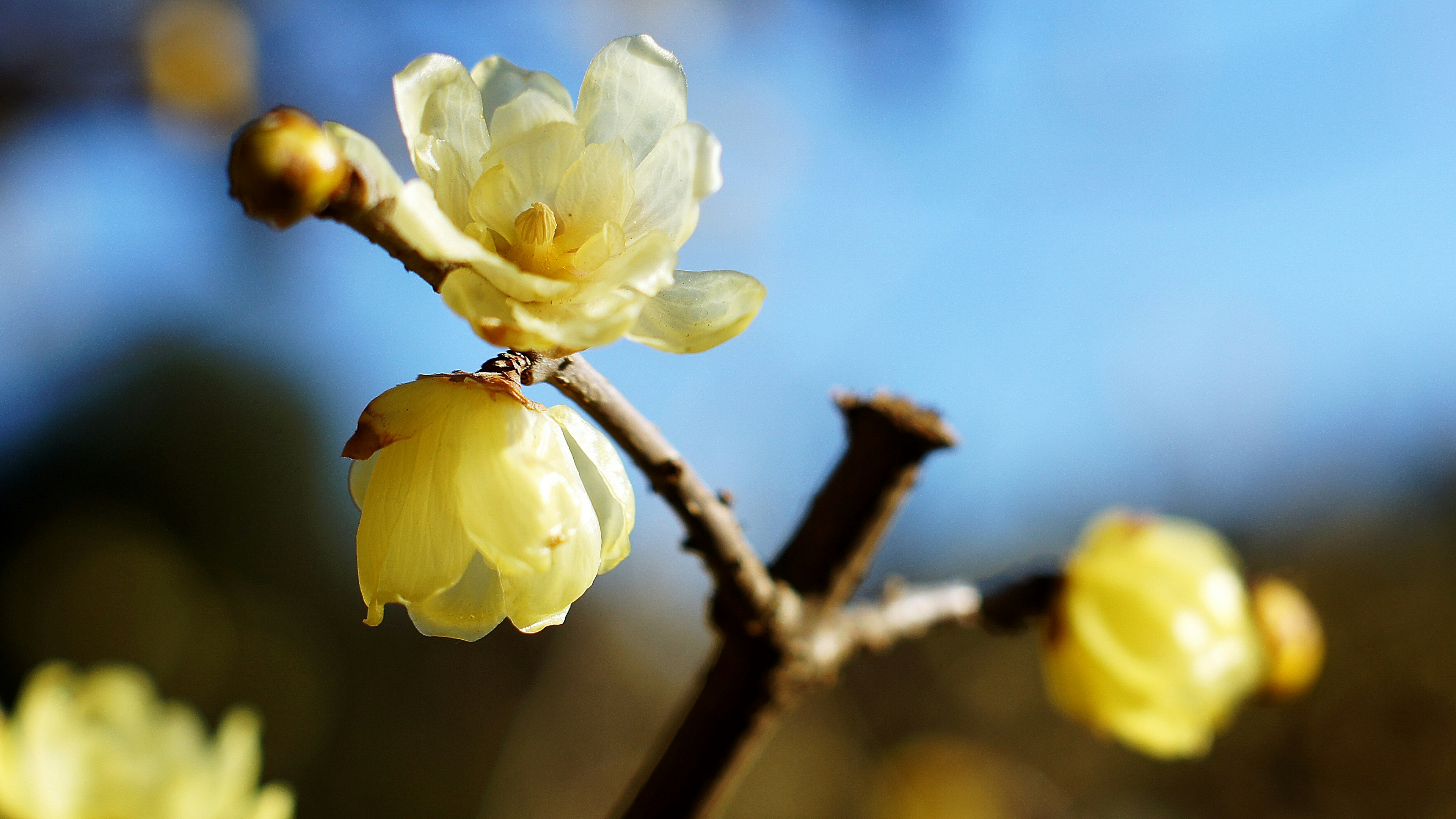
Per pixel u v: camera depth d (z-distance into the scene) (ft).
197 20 2.04
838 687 3.21
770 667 0.79
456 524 0.73
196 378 4.33
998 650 3.59
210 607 4.15
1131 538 0.88
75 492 4.14
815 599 0.80
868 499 0.81
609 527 0.74
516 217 0.73
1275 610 0.88
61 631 3.92
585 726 2.08
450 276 0.70
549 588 0.73
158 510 4.20
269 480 4.45
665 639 2.13
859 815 2.97
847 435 0.82
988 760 2.98
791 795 3.04
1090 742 3.40
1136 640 0.86
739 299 0.72
